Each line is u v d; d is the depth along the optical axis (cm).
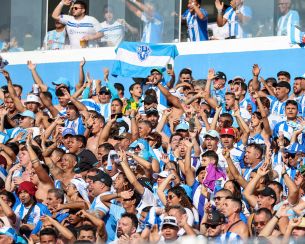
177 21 4569
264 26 4431
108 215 3241
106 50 4653
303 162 3522
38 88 4278
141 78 4466
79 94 4297
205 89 4044
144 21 4609
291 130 3747
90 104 4206
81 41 4703
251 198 3203
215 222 2966
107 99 4247
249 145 3491
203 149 3694
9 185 3622
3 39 4853
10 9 4838
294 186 3192
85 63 4681
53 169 3591
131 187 3272
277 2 4406
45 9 4784
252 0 4453
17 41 4822
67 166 3572
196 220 3231
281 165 3375
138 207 3256
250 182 3209
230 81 4112
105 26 4669
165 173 3369
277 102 3975
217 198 3025
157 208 3155
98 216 3200
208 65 4488
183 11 4569
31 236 3203
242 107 4053
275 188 3200
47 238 3048
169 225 2953
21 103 4253
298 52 4359
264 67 4406
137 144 3625
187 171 3406
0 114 4178
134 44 4497
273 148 3638
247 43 4444
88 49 4688
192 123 3791
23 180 3531
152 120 3900
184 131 3712
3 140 4119
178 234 3000
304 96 4028
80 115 4038
